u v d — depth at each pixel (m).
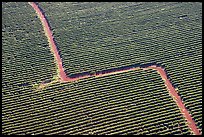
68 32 85.62
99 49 80.44
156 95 68.44
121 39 82.88
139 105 66.38
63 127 63.53
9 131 63.44
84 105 67.12
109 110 65.81
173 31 84.19
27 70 75.62
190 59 76.38
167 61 76.38
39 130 63.34
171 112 64.75
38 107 67.38
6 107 67.50
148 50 79.31
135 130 62.31
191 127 62.69
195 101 66.75
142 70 74.00
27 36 84.94
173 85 71.00
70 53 79.69
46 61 78.06
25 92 70.69
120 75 73.19
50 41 84.06
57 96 69.38
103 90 70.06
